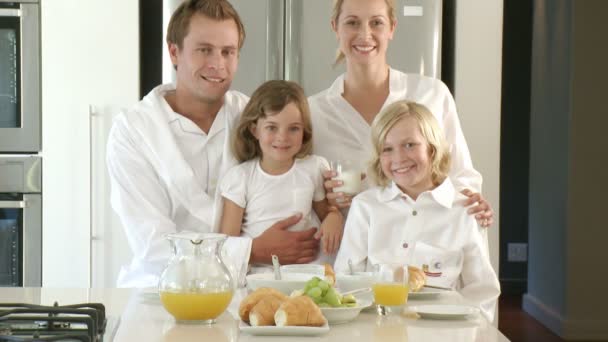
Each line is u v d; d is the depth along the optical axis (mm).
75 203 3945
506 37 6387
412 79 2867
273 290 1649
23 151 3939
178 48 2562
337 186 2670
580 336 5059
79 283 3949
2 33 3904
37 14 3914
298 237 2561
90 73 3945
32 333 1502
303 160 2688
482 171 4016
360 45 2734
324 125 2811
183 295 1640
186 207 2582
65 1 3926
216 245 1708
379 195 2531
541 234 5621
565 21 5125
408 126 2457
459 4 4004
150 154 2582
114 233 3947
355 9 2717
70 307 1628
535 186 5750
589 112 5000
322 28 3857
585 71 4984
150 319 1713
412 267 2018
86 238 3941
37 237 3939
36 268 3945
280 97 2576
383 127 2482
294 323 1576
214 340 1526
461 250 2422
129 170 2578
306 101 2646
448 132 2865
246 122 2605
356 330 1626
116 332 1587
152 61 4789
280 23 3867
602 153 5020
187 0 2566
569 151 5023
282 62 3883
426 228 2465
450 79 4109
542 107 5598
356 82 2811
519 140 6414
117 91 3953
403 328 1647
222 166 2635
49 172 3943
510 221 6422
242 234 2658
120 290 2066
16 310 1575
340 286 1982
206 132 2660
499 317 5648
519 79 6402
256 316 1593
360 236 2523
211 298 1644
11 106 3928
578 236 5066
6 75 3920
